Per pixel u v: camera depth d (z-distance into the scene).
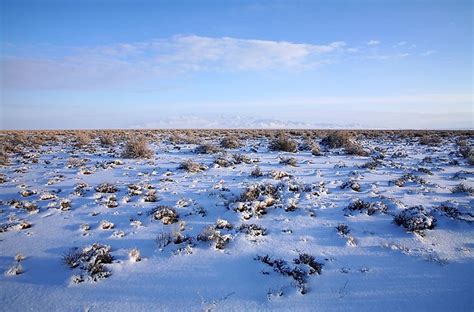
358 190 10.91
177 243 7.07
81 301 5.15
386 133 46.09
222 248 6.84
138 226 7.96
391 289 5.43
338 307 4.99
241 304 5.04
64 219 8.55
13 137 33.25
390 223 8.03
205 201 9.73
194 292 5.34
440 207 8.69
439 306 4.99
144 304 5.05
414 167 15.55
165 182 12.05
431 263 6.22
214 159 16.98
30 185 12.12
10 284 5.64
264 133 45.84
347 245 6.97
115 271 6.00
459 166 15.98
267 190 10.28
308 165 15.87
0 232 7.78
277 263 6.16
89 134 39.78
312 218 8.41
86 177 13.23
